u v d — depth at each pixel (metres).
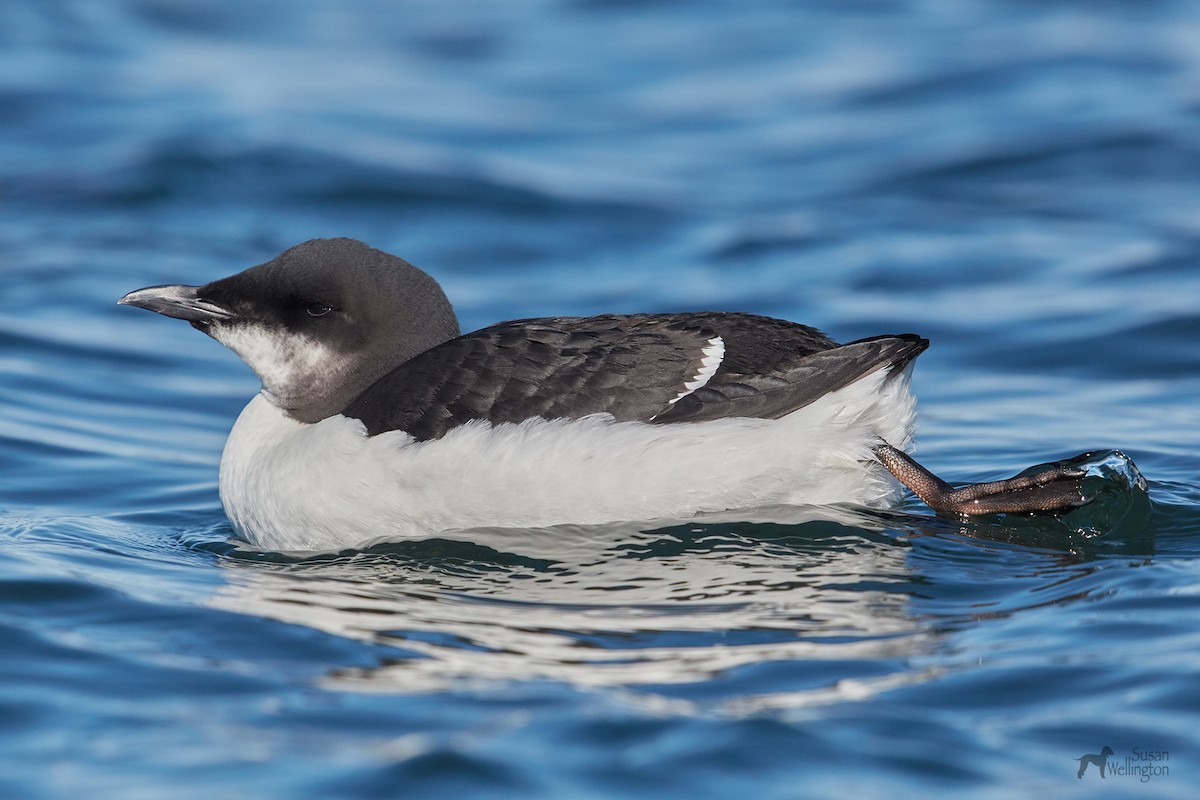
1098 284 17.05
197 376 15.55
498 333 10.72
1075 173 20.64
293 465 10.77
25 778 6.91
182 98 23.94
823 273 17.81
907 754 7.04
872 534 10.27
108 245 18.84
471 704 7.65
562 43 27.16
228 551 10.82
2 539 10.64
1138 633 8.27
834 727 7.29
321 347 11.09
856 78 24.77
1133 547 9.98
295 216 19.94
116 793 6.79
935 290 17.19
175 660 8.30
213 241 19.11
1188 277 17.00
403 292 11.13
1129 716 7.32
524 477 10.20
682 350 10.44
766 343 10.61
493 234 19.38
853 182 20.84
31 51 25.78
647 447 10.16
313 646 8.55
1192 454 12.37
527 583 9.67
